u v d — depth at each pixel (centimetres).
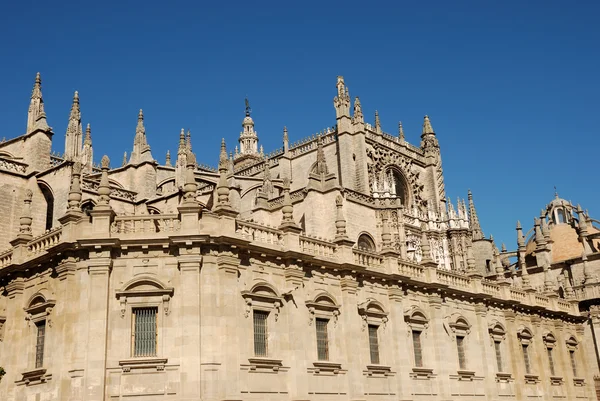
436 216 8381
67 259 3522
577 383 6744
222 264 3562
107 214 3544
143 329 3456
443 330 5109
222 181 3753
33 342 3694
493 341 5678
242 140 10925
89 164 7000
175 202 5316
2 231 4759
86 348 3328
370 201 6081
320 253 4288
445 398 4888
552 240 8219
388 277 4703
